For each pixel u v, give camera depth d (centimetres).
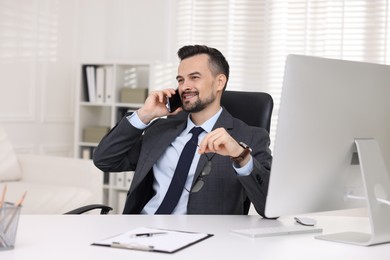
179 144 246
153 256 148
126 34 561
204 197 230
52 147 539
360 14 501
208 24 541
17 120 499
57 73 540
